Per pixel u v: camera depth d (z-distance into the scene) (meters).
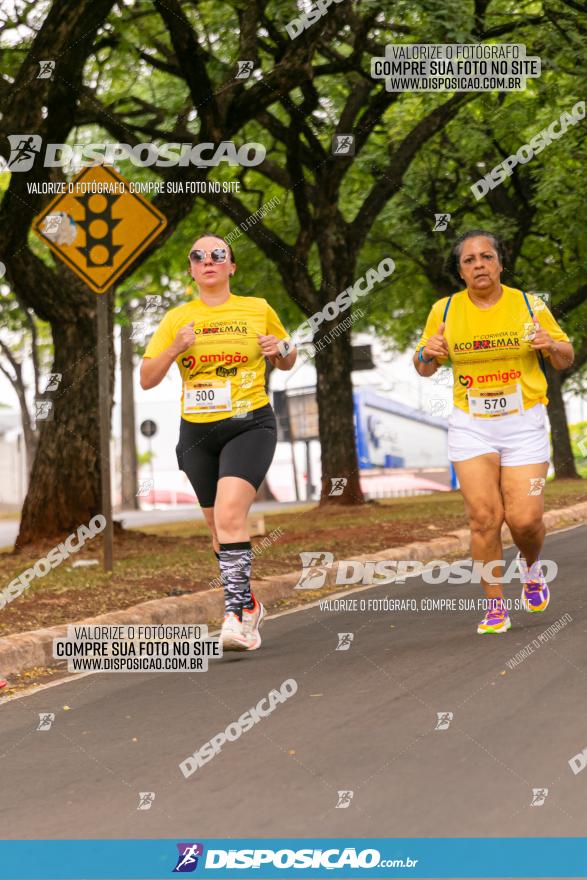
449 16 25.44
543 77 32.97
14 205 22.84
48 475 23.94
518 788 6.58
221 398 11.86
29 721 9.51
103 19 21.97
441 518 27.73
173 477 75.50
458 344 11.53
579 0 29.31
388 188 33.56
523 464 11.62
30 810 6.91
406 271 44.91
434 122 32.81
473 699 8.84
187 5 28.66
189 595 15.44
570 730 7.73
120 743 8.45
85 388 24.09
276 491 84.50
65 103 22.22
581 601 13.95
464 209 40.22
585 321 48.19
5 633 12.88
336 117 34.81
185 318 11.93
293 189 32.97
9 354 58.22
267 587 16.58
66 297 23.92
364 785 6.84
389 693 9.31
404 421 76.69
